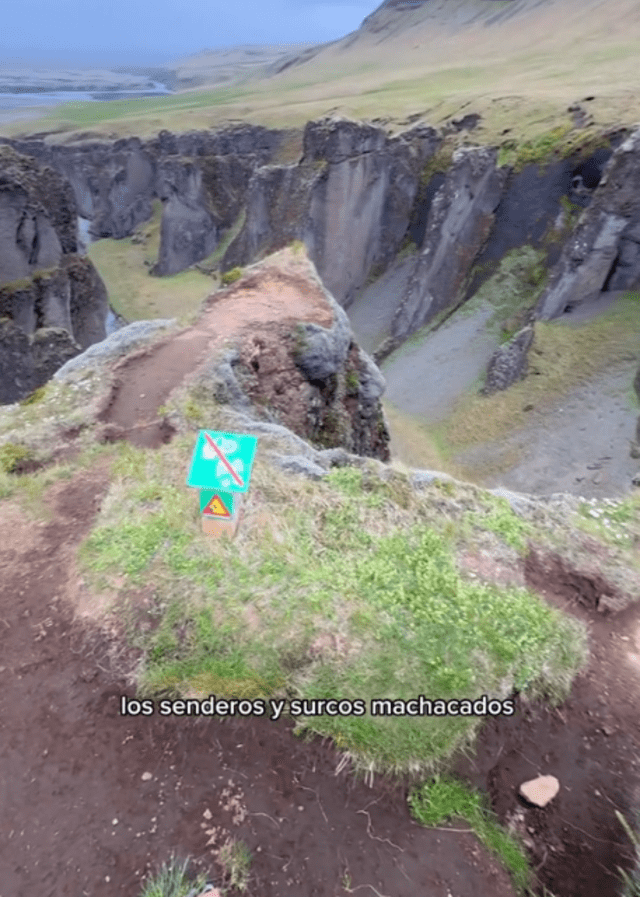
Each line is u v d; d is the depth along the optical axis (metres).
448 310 56.47
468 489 11.41
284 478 11.09
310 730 6.83
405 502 10.59
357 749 6.63
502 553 9.80
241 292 22.62
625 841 6.12
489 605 8.42
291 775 6.47
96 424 14.35
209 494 9.04
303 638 7.67
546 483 36.88
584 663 8.09
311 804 6.21
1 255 36.19
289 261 25.05
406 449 43.16
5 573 9.23
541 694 7.55
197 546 9.17
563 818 6.30
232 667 7.38
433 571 8.91
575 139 50.84
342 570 8.82
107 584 8.66
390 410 49.06
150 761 6.60
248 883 5.56
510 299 52.03
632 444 34.97
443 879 5.64
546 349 43.00
